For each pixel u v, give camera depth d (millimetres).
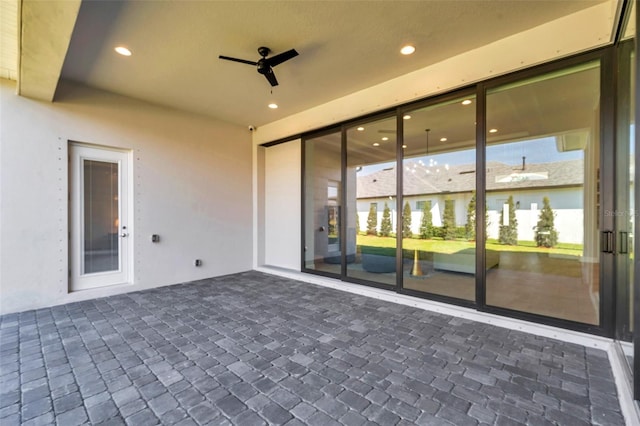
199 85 4105
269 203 6324
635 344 1688
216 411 1795
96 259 4297
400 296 4012
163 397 1938
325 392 1992
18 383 2090
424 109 3873
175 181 5062
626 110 2342
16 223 3598
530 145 3807
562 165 3867
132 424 1681
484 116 3344
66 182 3943
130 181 4590
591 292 3348
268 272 5902
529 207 3920
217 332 3014
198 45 3098
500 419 1713
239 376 2193
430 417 1734
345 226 4824
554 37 2768
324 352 2572
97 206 4305
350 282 4707
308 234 5543
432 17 2686
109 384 2086
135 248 4590
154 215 4809
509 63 3027
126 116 4488
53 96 3654
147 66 3549
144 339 2844
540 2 2510
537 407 1817
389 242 4250
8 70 3365
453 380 2129
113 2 2414
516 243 3943
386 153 4285
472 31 2918
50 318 3391
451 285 4027
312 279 5074
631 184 2041
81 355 2516
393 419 1718
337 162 4992
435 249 4227
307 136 5453
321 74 3811
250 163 6234
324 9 2561
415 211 4258
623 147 2434
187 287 4812
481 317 3266
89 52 3217
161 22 2701
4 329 3064
